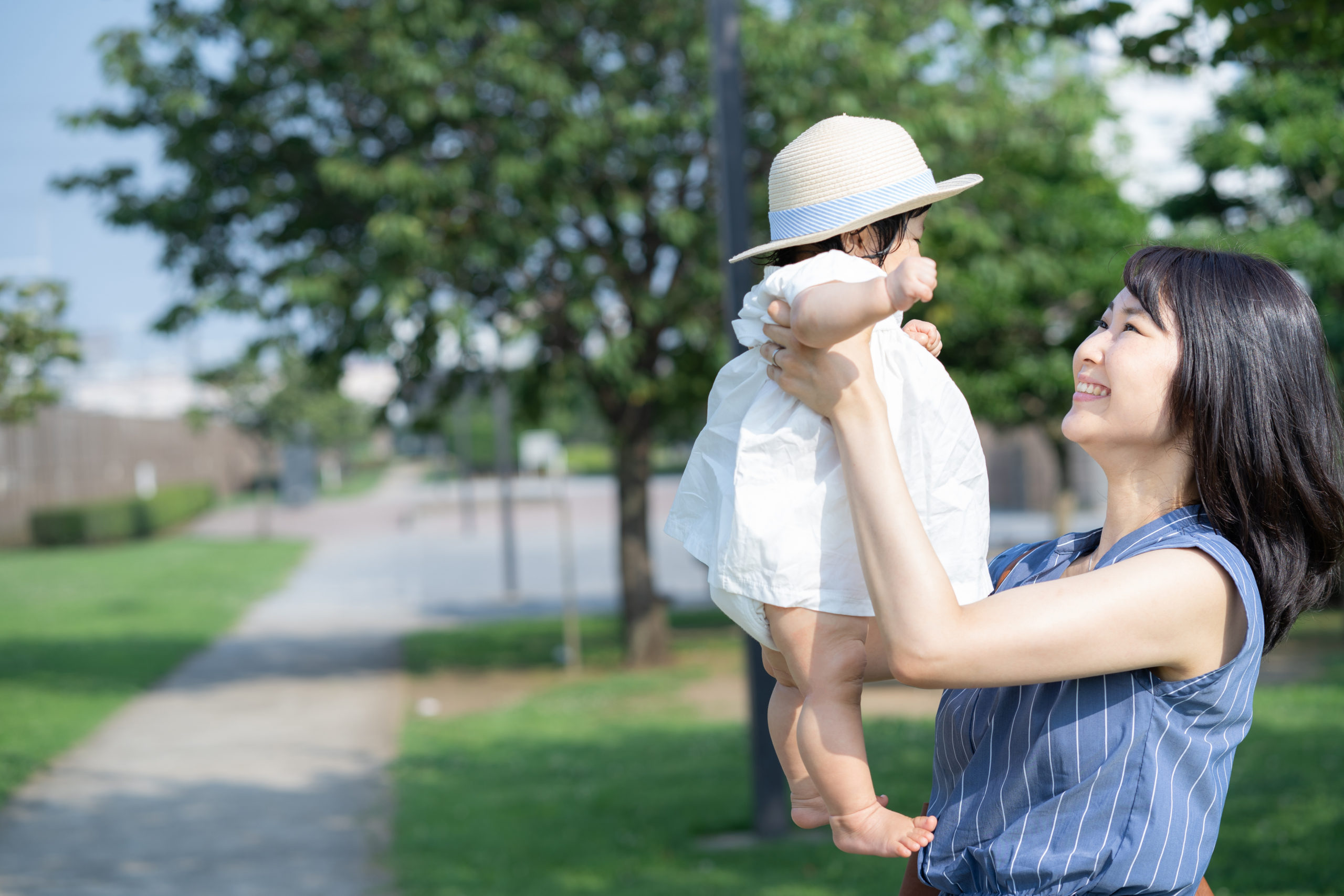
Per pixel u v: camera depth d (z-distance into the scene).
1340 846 5.56
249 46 11.55
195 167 11.68
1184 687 1.19
